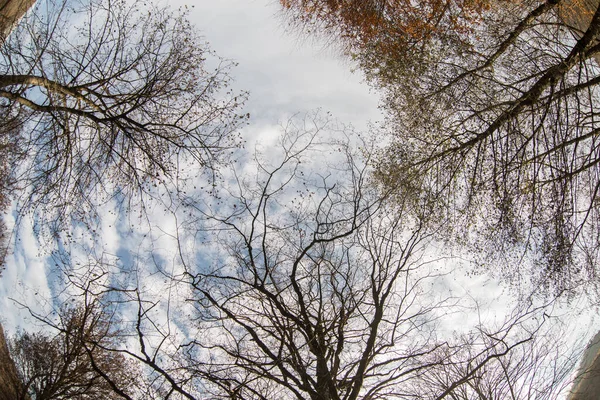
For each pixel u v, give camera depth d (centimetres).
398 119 1107
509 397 852
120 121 1074
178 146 1071
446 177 1057
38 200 981
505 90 959
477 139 988
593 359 974
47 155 985
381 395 736
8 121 941
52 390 1012
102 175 1057
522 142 932
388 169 1050
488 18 1032
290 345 711
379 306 781
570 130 872
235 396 624
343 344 779
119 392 570
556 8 986
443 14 1116
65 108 977
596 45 870
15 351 1130
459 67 995
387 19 1192
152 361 585
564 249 850
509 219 910
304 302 803
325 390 690
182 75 1055
